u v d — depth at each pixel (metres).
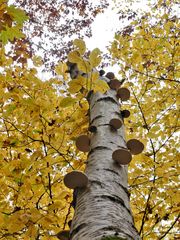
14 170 2.84
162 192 3.32
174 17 5.70
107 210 1.76
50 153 3.01
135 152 2.68
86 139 2.61
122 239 1.49
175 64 4.86
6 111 3.02
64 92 3.40
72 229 1.73
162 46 4.84
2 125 3.33
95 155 2.38
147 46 4.89
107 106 3.10
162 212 3.25
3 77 3.31
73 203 2.07
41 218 2.21
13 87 3.32
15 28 2.50
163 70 4.84
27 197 2.92
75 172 1.98
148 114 4.26
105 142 2.52
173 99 4.43
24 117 3.08
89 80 2.24
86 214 1.74
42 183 2.91
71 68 3.83
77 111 3.34
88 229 1.60
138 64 4.70
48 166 2.89
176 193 3.15
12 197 3.01
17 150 3.33
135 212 3.50
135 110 4.31
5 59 3.47
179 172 3.17
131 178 3.23
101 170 2.16
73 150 3.45
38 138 3.24
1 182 2.91
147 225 3.36
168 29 5.19
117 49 4.70
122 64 4.69
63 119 3.19
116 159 2.27
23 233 2.80
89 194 1.93
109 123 2.76
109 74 3.70
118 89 3.35
